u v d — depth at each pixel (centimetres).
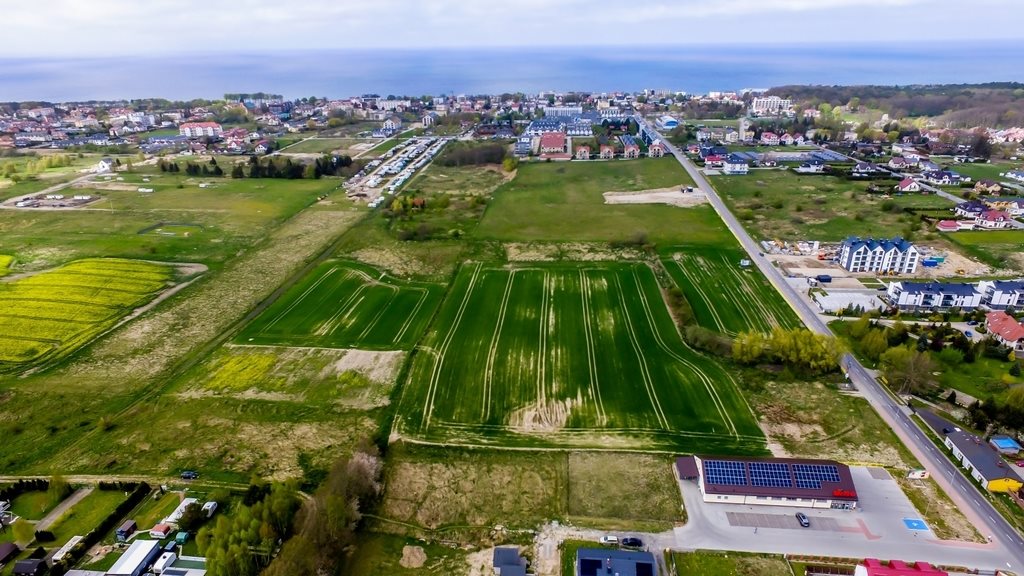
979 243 13625
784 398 8094
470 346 9488
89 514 6200
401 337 9825
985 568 5503
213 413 7881
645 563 5412
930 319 10125
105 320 10475
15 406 8056
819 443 7225
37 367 9006
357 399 8144
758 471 6388
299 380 8606
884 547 5759
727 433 7412
